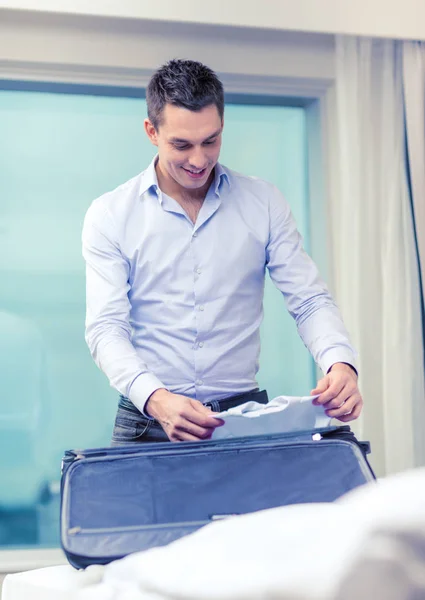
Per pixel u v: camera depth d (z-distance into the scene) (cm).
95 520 91
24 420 274
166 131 156
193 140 154
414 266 281
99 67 271
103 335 159
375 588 39
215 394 171
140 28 274
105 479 102
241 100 294
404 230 282
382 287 283
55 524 273
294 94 292
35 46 265
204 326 170
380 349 282
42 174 279
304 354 295
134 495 97
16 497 271
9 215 277
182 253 171
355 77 281
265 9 258
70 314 279
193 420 127
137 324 174
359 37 282
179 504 94
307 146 299
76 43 268
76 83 272
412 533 39
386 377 277
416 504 39
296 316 171
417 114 283
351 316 279
